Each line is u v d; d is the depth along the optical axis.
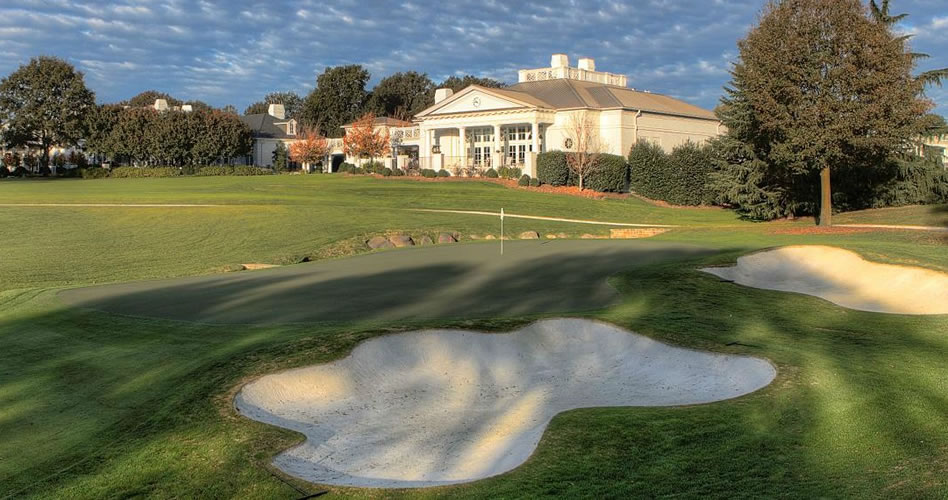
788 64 30.39
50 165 89.00
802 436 7.39
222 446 7.63
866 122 29.61
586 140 53.56
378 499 6.48
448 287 17.23
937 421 7.62
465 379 10.63
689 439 7.47
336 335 11.19
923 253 20.47
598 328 12.40
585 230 36.12
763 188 42.34
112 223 35.38
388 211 39.66
